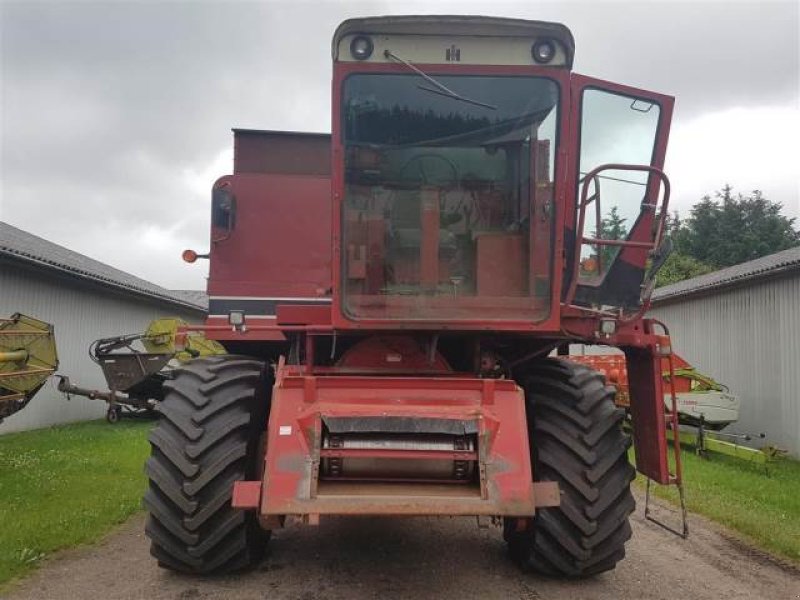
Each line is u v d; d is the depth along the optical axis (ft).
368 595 13.89
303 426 12.31
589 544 13.91
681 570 16.47
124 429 42.14
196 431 13.58
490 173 14.29
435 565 15.90
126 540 17.34
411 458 12.17
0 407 28.25
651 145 15.38
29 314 41.98
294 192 20.57
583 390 14.92
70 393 44.06
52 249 54.39
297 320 15.53
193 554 13.56
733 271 52.65
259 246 20.34
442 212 14.23
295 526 19.01
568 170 14.78
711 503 23.54
